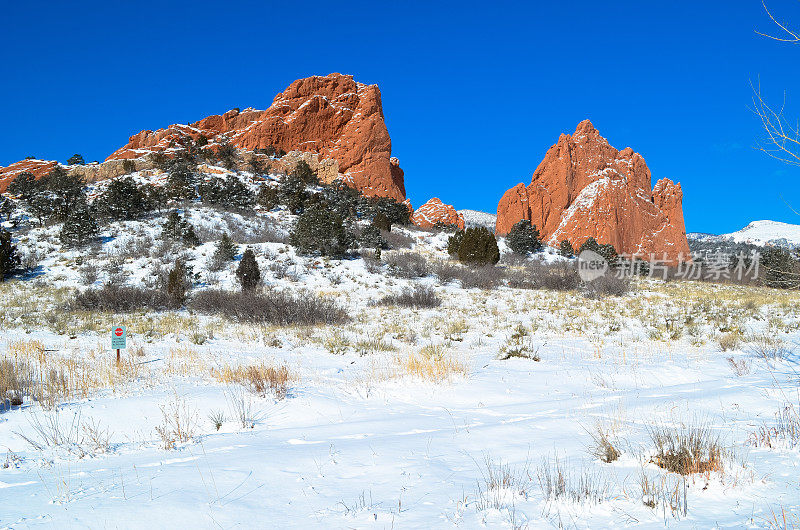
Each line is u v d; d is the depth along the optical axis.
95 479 3.69
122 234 30.70
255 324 17.67
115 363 10.09
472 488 3.37
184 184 40.75
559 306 22.34
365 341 14.59
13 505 3.06
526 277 29.44
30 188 42.47
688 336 15.41
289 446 4.83
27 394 7.30
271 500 3.19
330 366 11.08
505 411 6.69
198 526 2.75
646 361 11.27
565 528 2.59
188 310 19.84
